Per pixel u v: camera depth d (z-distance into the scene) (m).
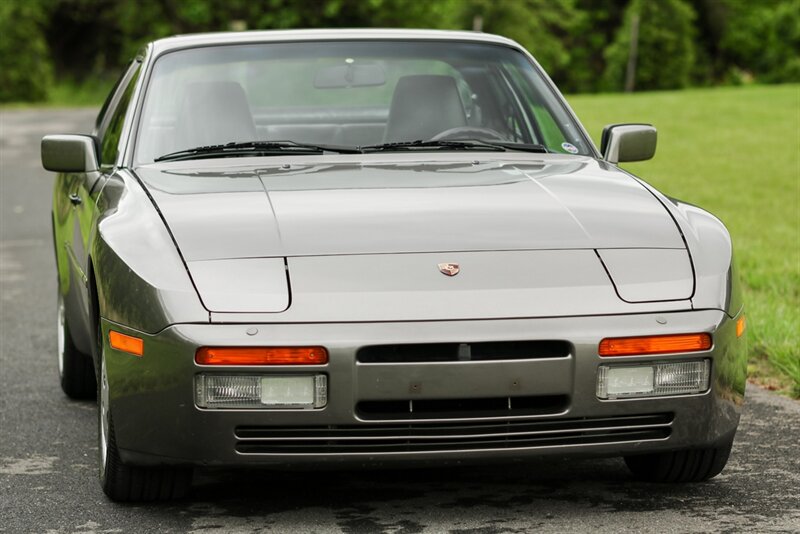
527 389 5.39
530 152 7.50
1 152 35.16
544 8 117.31
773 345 9.66
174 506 6.12
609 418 5.54
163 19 91.62
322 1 88.81
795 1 122.94
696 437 5.68
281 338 5.29
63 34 91.81
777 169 27.22
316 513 5.94
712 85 126.44
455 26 106.44
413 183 6.57
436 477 6.57
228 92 7.64
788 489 6.30
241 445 5.41
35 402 8.80
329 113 7.80
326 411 5.32
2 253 17.44
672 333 5.52
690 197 22.25
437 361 5.34
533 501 6.10
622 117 41.12
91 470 6.91
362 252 5.66
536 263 5.67
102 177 7.41
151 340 5.46
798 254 15.04
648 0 111.31
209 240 5.74
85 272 7.07
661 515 5.85
